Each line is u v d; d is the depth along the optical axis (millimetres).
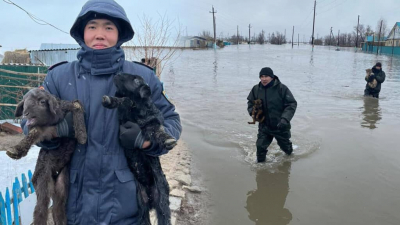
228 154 7781
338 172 6656
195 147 8250
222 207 5434
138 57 12586
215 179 6477
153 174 2277
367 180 6277
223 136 9039
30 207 4086
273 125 7047
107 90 2246
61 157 2150
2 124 8398
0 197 3670
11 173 5363
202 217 5109
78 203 2152
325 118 10766
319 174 6598
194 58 42312
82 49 2234
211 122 10477
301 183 6246
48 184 2145
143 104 2197
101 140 2170
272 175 6625
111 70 2256
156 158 2328
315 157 7449
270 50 67500
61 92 2262
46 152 2178
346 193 5812
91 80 2236
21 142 1999
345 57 45375
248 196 5805
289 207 5426
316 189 5992
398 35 62188
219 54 51906
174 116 2541
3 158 6004
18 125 9008
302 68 29594
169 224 2355
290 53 55344
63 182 2145
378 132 9195
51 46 24016
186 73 25484
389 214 5129
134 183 2197
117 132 2182
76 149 2172
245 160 7418
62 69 2326
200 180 6430
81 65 2260
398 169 6723
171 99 14461
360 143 8289
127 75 2186
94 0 2293
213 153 7844
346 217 5078
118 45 2367
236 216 5160
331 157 7426
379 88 14547
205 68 29547
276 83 6887
